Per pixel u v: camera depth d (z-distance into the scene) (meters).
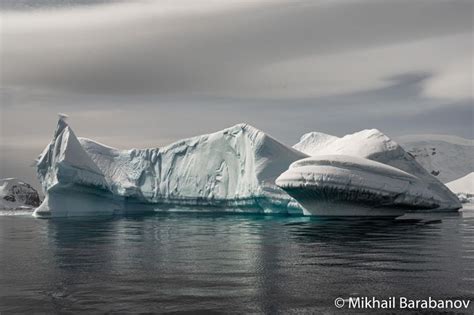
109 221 59.00
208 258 26.02
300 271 22.08
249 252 28.00
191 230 43.91
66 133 74.25
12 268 23.66
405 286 19.17
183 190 79.25
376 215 56.78
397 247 29.17
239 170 74.19
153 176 83.31
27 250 30.19
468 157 199.12
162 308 16.59
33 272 22.58
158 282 20.17
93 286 19.61
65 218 67.06
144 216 70.75
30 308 16.77
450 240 32.56
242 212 73.25
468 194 120.31
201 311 16.30
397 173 55.94
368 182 53.09
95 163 78.06
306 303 17.11
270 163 70.38
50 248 31.08
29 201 102.56
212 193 76.00
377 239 33.38
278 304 17.00
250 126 74.69
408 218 55.81
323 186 53.47
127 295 18.19
